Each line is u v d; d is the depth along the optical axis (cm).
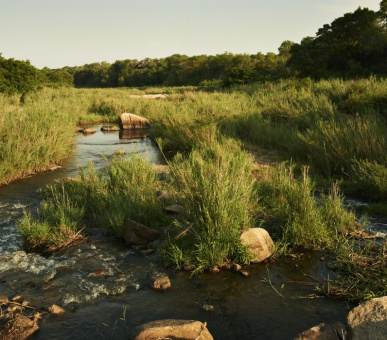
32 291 426
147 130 1988
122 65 14888
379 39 4216
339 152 891
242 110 1553
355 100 1348
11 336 341
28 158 970
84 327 359
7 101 2048
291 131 1225
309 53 4628
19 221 644
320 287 421
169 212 643
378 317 301
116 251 534
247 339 338
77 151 1336
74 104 2414
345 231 550
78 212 634
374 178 734
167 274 461
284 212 570
